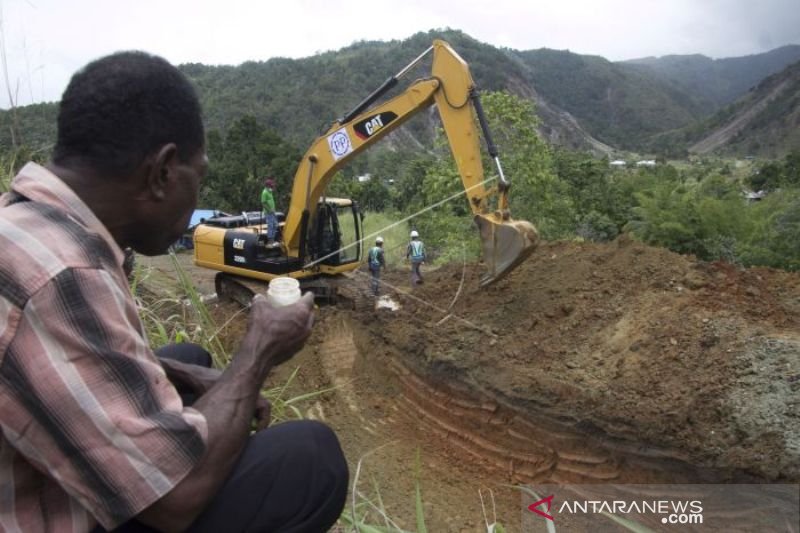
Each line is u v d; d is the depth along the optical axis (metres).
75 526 1.53
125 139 1.59
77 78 1.64
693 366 6.55
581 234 20.45
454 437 7.53
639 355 7.06
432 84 8.88
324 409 8.39
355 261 11.88
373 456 7.23
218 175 31.73
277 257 11.63
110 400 1.38
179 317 4.26
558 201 18.55
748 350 6.43
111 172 1.61
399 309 10.14
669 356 6.81
